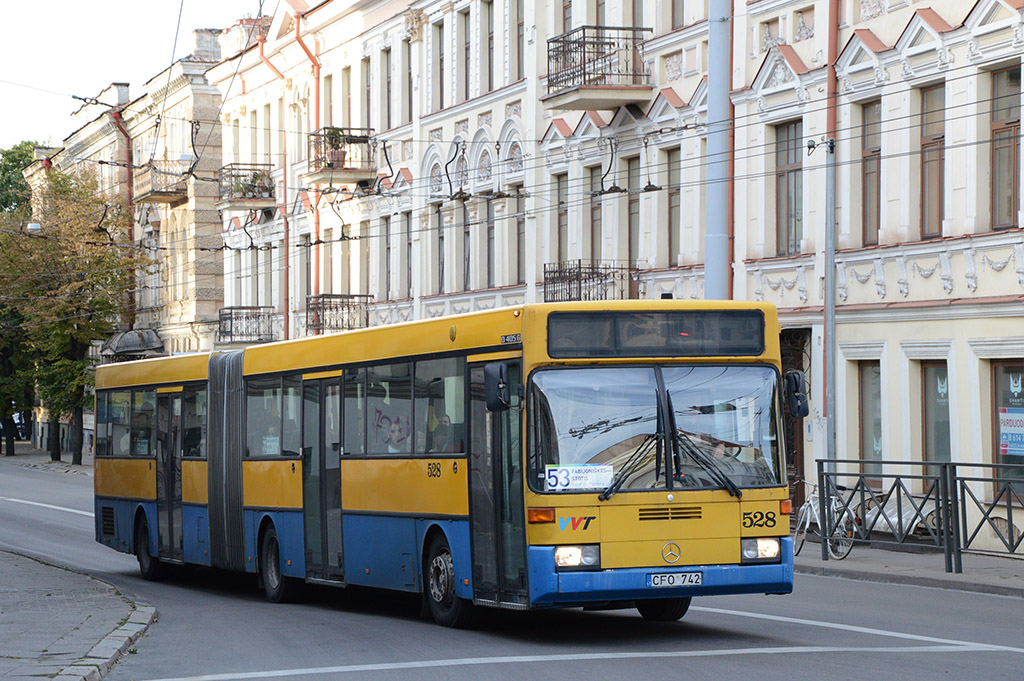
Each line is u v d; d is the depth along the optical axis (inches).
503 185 1653.5
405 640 619.5
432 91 1836.9
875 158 1106.1
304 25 2182.6
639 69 1386.6
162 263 2908.5
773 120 1202.0
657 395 581.6
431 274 1845.5
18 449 3892.7
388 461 713.6
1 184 4298.7
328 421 786.8
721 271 1089.4
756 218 1226.0
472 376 631.2
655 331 588.7
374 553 728.3
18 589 842.2
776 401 595.8
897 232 1072.8
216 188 2696.9
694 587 570.9
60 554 1300.4
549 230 1553.9
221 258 2706.7
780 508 585.9
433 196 1830.7
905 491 914.1
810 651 541.6
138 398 1093.8
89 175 2861.7
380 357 727.1
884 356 1079.0
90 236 2787.9
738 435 587.8
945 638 578.6
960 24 1000.2
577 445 573.3
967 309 994.1
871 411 1113.4
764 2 1211.2
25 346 3336.6
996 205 989.2
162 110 2896.2
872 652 536.1
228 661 566.9
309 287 2251.5
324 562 788.0
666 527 571.8
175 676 526.3
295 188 2268.7
